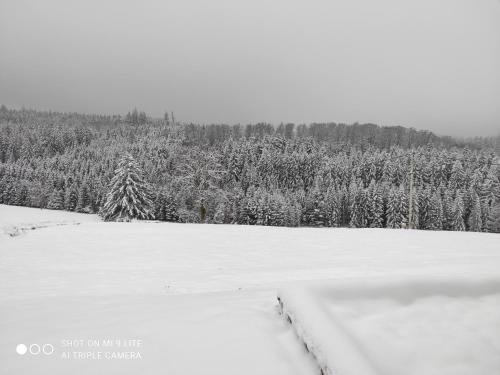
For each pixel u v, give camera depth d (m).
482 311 4.11
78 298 5.17
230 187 58.31
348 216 67.81
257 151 103.44
